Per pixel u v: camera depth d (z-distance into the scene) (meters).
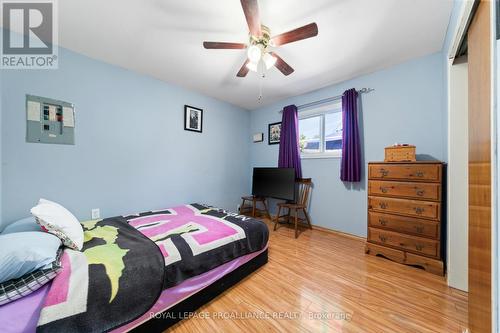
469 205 1.08
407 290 1.54
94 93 2.15
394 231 2.00
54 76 1.91
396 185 1.97
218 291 1.49
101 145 2.21
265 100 3.57
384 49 1.99
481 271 0.95
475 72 1.03
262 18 1.55
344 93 2.62
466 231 1.52
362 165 2.59
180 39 1.84
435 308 1.34
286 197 3.04
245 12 1.25
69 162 2.00
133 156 2.47
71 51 2.00
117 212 2.34
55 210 1.39
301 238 2.66
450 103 1.57
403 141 2.26
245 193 4.05
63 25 1.65
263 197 3.52
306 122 3.29
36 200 1.82
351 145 2.57
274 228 3.02
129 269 1.08
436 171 1.75
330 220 2.90
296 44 1.90
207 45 1.57
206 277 1.40
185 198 3.04
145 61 2.23
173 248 1.33
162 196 2.76
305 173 3.21
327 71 2.45
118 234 1.60
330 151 2.97
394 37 1.80
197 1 1.41
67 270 1.00
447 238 1.67
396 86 2.29
